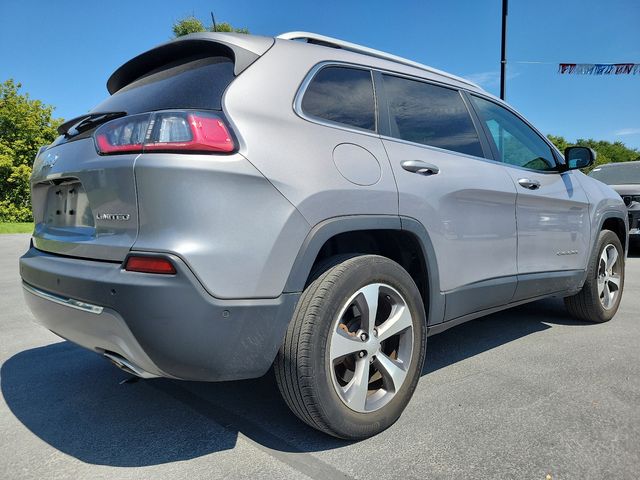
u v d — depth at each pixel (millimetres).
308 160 2090
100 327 1925
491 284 3043
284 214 1961
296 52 2344
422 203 2531
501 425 2428
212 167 1827
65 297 2066
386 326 2340
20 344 3838
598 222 4199
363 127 2463
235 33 2301
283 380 2084
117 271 1860
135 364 1942
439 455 2156
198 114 1883
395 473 2021
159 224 1808
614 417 2514
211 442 2293
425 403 2688
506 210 3172
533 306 5094
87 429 2432
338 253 2566
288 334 2025
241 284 1862
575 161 3756
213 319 1813
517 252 3287
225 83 2082
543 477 1992
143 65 2629
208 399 2779
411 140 2701
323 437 2328
